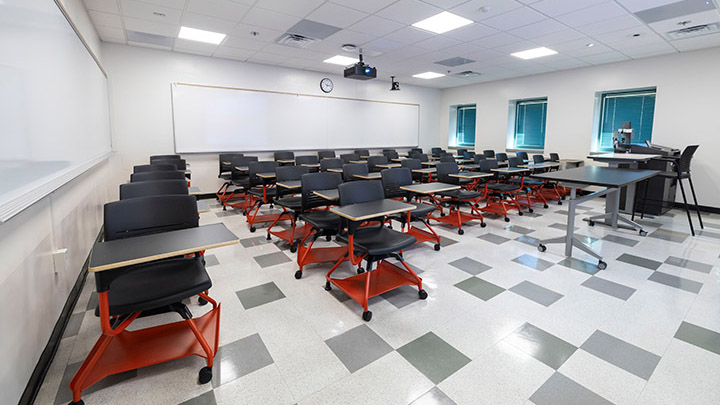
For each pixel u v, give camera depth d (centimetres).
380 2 395
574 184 322
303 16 440
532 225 477
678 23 460
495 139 926
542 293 273
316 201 361
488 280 297
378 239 264
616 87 689
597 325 227
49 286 201
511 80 873
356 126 895
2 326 140
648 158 414
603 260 337
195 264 205
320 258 327
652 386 172
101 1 391
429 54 631
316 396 167
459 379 178
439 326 227
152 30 501
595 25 469
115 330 160
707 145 585
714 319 234
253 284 290
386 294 272
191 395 167
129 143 607
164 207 211
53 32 227
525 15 433
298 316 240
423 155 818
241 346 206
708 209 589
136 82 603
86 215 324
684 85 604
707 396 166
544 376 180
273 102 752
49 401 163
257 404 162
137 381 175
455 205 502
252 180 518
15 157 156
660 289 279
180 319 236
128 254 153
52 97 220
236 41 559
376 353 199
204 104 670
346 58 676
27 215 172
